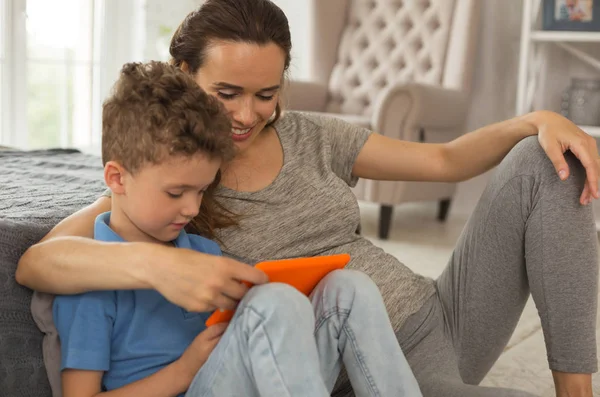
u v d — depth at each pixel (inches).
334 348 40.0
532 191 49.7
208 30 45.1
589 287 49.4
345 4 159.8
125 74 39.6
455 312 53.6
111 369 39.4
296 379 34.8
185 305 35.2
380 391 39.0
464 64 144.6
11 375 40.7
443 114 134.6
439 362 48.6
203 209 46.4
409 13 152.2
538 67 154.3
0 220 42.5
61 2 151.0
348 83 157.2
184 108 37.7
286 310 35.1
